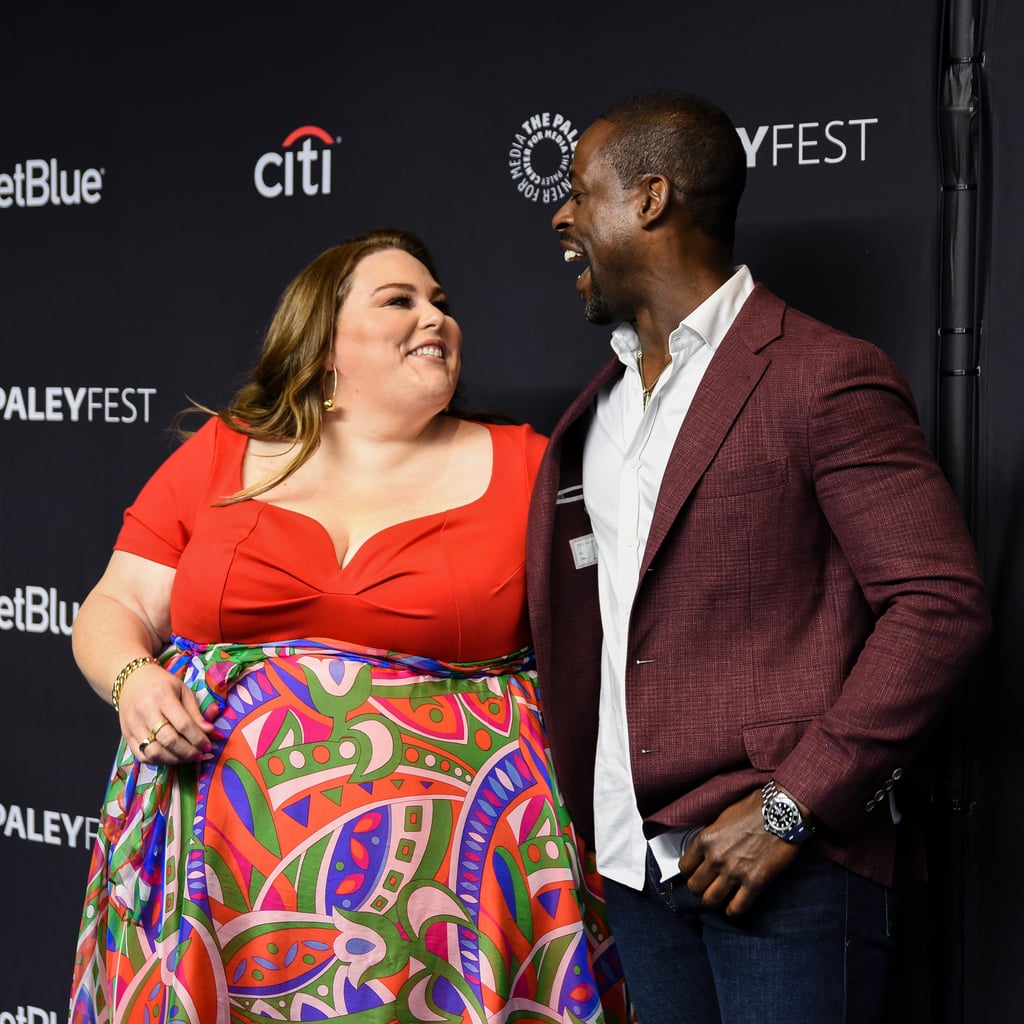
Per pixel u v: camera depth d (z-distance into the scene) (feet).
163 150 7.99
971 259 5.98
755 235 6.46
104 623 5.88
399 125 7.33
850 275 6.25
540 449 6.13
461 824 5.45
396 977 5.27
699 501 4.75
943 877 6.08
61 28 8.24
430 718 5.55
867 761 4.41
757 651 4.74
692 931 5.31
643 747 4.88
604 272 5.16
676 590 4.82
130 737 5.44
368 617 5.58
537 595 5.43
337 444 6.07
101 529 8.36
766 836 4.57
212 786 5.41
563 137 6.91
